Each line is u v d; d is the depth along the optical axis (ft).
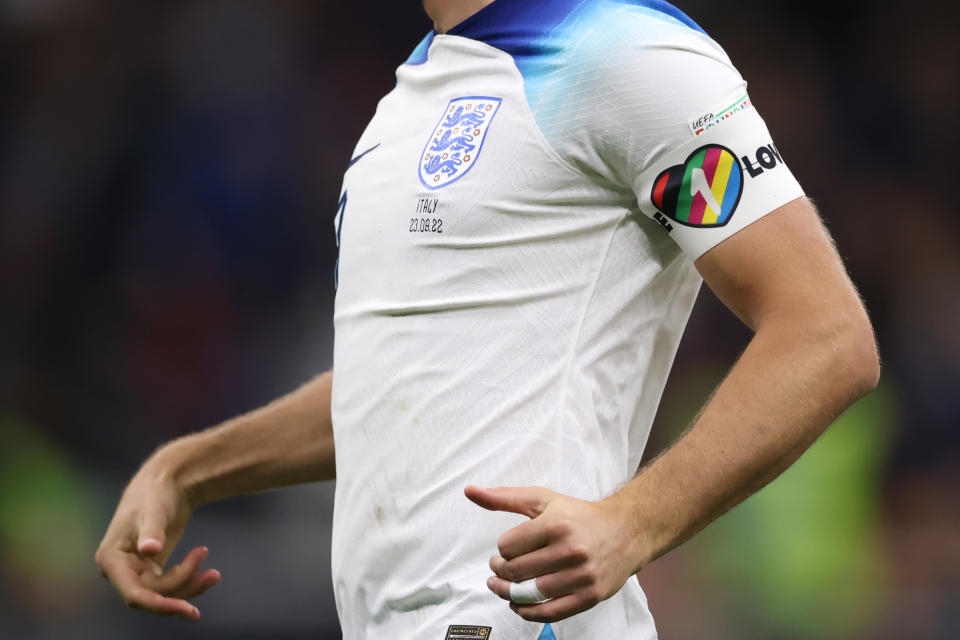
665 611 65.21
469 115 22.94
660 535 20.08
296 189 97.14
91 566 66.80
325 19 103.50
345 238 24.71
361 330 23.68
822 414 20.38
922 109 107.55
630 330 22.88
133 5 96.89
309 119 100.27
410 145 23.84
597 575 19.25
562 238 22.29
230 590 61.21
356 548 23.45
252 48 99.91
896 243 101.50
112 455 76.59
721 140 21.54
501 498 19.58
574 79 22.06
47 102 92.89
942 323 94.99
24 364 79.51
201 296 87.97
